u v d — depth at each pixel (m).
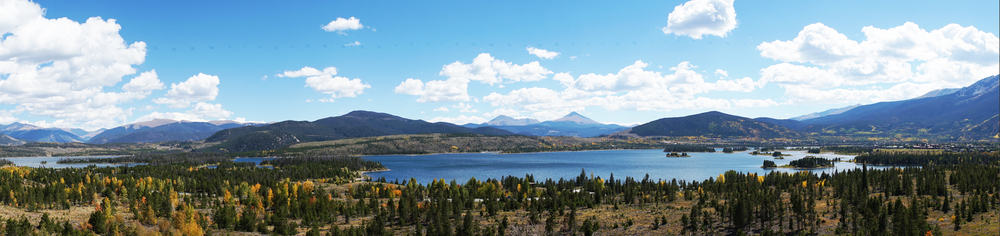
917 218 127.31
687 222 165.12
